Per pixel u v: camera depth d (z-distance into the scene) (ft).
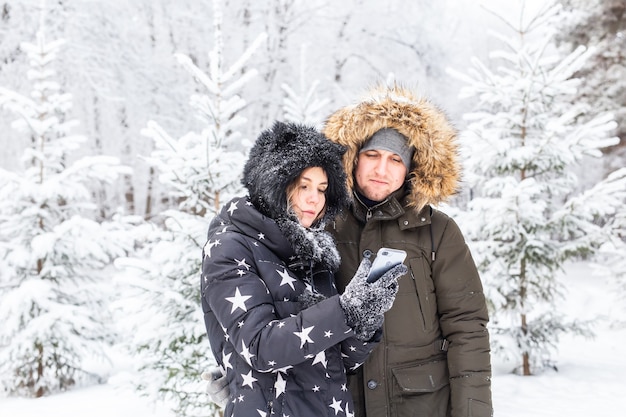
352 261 7.00
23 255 22.06
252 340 5.19
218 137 15.94
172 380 14.61
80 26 39.47
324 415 5.59
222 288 5.43
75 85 40.75
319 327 5.14
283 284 5.64
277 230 5.74
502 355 21.47
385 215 6.96
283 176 5.71
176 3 44.73
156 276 14.62
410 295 6.86
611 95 45.11
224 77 16.20
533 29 21.49
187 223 14.61
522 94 21.20
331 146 6.06
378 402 6.71
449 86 49.24
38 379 21.58
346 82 48.49
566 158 20.43
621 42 45.57
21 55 38.50
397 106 6.92
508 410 16.99
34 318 21.71
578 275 48.37
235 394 5.58
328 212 6.36
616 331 29.37
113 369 24.62
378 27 48.78
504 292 20.58
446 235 7.06
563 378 20.27
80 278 23.91
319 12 48.96
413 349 6.83
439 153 6.93
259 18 46.62
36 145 23.84
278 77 46.75
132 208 52.54
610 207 20.08
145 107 43.55
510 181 20.59
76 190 22.70
